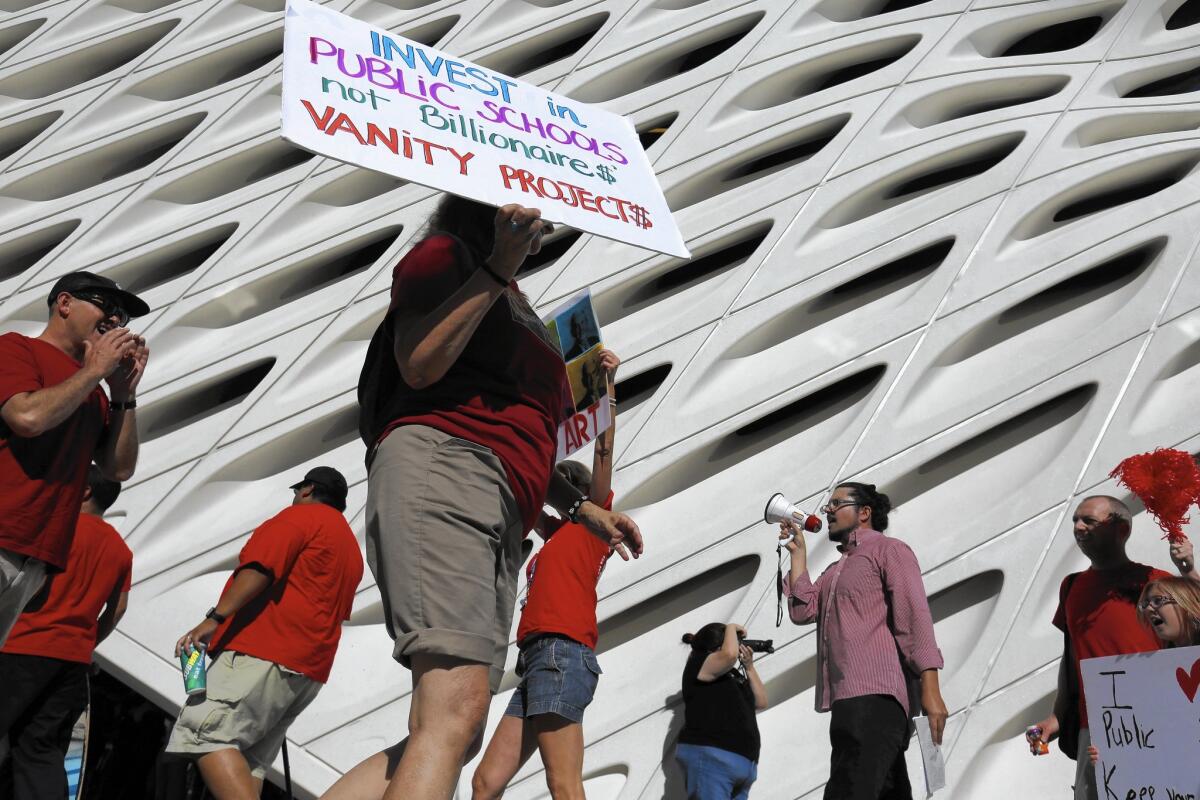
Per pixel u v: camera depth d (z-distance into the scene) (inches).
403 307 88.4
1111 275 313.1
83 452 143.6
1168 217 303.6
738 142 385.4
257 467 359.9
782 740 247.8
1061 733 180.7
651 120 415.2
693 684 225.0
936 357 301.4
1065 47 389.7
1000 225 322.0
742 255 371.9
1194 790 147.1
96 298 151.1
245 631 192.9
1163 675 152.6
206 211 449.4
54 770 182.9
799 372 312.7
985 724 231.6
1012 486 273.6
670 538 292.5
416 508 85.2
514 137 99.7
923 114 372.2
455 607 82.8
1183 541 173.9
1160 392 272.2
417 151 89.8
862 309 328.8
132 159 505.0
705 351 328.8
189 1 552.1
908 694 190.1
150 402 380.5
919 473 287.6
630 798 243.6
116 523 349.1
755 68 408.2
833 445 293.3
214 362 388.2
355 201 443.8
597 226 98.3
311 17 91.3
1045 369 286.4
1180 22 367.6
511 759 185.8
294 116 83.8
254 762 200.5
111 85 519.2
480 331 91.9
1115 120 337.1
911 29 393.4
